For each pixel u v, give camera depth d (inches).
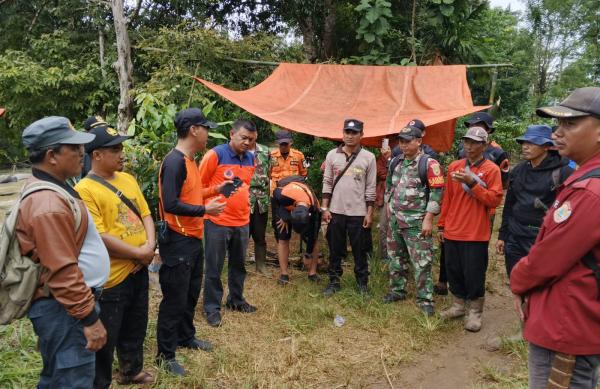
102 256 84.5
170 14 430.3
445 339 160.7
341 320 169.0
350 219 189.5
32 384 115.3
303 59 382.3
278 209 199.5
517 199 149.9
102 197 99.7
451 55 366.9
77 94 397.7
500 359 146.8
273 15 471.2
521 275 79.2
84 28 452.8
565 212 71.7
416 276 177.2
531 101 837.2
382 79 273.6
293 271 226.7
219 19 448.5
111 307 101.6
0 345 131.0
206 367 133.5
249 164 165.2
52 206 74.4
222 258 161.0
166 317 126.0
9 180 235.5
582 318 72.4
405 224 176.4
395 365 142.4
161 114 232.7
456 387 131.6
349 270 224.4
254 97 268.2
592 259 71.4
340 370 138.1
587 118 71.9
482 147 157.8
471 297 165.6
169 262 124.7
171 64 312.8
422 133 174.7
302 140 339.9
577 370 74.5
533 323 78.5
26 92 381.7
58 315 78.3
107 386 105.5
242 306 174.6
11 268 74.4
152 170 207.0
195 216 121.9
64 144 77.7
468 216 160.7
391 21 368.5
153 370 127.8
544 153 142.3
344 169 188.5
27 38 459.8
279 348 147.3
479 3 376.5
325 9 442.0
